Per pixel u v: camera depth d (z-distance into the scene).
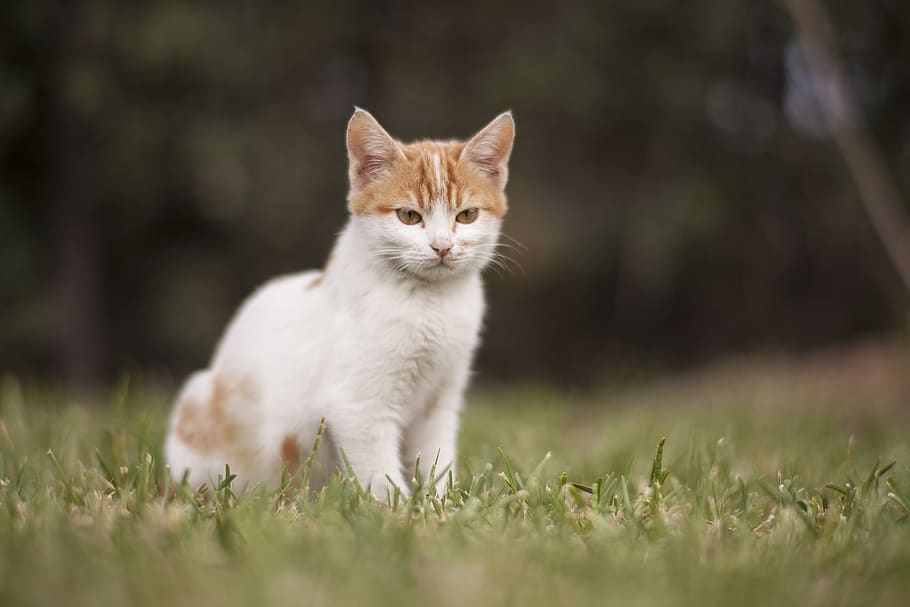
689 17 12.04
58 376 12.25
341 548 2.91
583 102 12.81
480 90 12.91
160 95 11.84
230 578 2.69
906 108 11.80
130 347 13.70
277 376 4.14
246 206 12.69
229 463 4.26
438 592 2.60
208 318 13.23
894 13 11.36
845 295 13.23
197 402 4.41
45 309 11.76
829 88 7.94
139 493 3.63
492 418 6.72
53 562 2.77
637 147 13.31
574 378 14.45
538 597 2.60
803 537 3.28
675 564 2.85
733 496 3.91
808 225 12.73
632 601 2.58
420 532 3.21
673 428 5.93
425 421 4.33
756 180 12.84
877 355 8.83
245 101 12.45
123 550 2.90
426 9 13.04
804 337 13.41
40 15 11.09
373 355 3.93
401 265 4.03
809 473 4.41
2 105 11.12
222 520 3.22
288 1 12.55
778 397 7.82
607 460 4.79
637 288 13.92
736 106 12.79
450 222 4.16
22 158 12.55
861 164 7.78
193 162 12.10
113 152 12.13
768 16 11.95
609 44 12.60
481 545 3.03
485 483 3.96
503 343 14.67
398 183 4.14
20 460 4.32
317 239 13.20
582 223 13.01
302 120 12.99
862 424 6.26
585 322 14.64
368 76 13.27
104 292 13.66
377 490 3.97
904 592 2.76
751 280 13.59
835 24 11.03
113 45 10.91
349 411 3.95
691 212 12.44
